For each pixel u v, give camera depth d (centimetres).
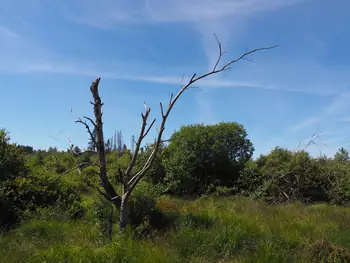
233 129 2080
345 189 1655
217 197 1730
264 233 848
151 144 1953
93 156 1792
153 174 1836
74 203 1113
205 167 1984
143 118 880
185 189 1858
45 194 1096
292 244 787
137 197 959
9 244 765
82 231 882
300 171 1750
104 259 682
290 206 1355
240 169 1980
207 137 2012
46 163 1812
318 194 1753
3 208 990
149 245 750
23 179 1097
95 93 826
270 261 690
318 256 692
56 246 710
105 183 858
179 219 943
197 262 702
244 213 1095
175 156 1889
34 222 914
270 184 1706
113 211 922
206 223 923
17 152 1222
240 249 770
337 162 1883
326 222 995
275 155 1884
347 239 800
